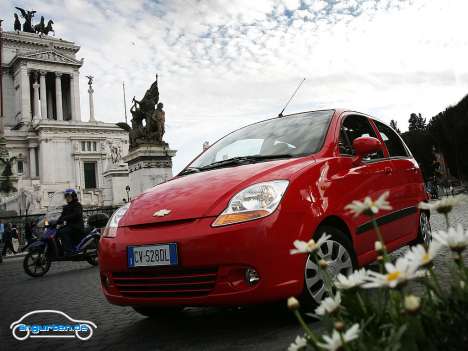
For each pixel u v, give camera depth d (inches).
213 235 135.3
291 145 182.1
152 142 1000.9
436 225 455.5
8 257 840.3
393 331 60.5
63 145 3053.6
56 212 592.1
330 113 198.2
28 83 3356.3
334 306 67.2
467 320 59.9
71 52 3661.4
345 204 161.8
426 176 2576.3
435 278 67.6
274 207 138.6
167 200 157.1
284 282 135.0
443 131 2094.0
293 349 65.2
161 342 146.8
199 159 212.1
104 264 157.4
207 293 137.3
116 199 2124.8
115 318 195.0
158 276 143.7
